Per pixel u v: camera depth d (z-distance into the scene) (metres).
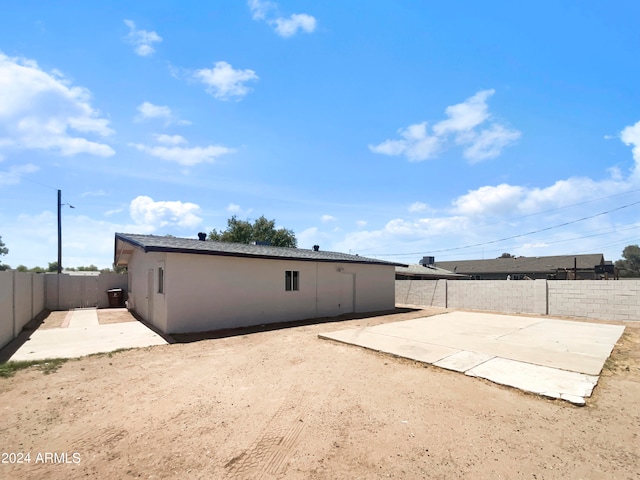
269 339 8.96
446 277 30.92
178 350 7.67
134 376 5.70
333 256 15.98
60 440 3.53
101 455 3.24
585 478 2.89
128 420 4.00
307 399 4.66
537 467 3.05
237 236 35.34
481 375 5.66
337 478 2.89
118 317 13.46
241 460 3.16
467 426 3.87
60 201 21.28
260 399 4.66
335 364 6.43
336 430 3.76
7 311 8.34
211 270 10.49
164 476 2.91
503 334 9.56
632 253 58.19
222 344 8.33
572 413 4.23
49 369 6.10
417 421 3.99
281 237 37.88
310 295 13.50
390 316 14.24
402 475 2.93
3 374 5.78
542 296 14.91
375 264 15.94
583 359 6.70
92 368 6.19
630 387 5.20
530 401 4.62
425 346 7.84
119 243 14.55
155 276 11.15
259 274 11.73
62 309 16.59
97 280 17.98
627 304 12.74
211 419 4.02
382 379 5.55
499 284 16.41
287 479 2.87
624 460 3.17
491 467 3.05
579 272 30.62
